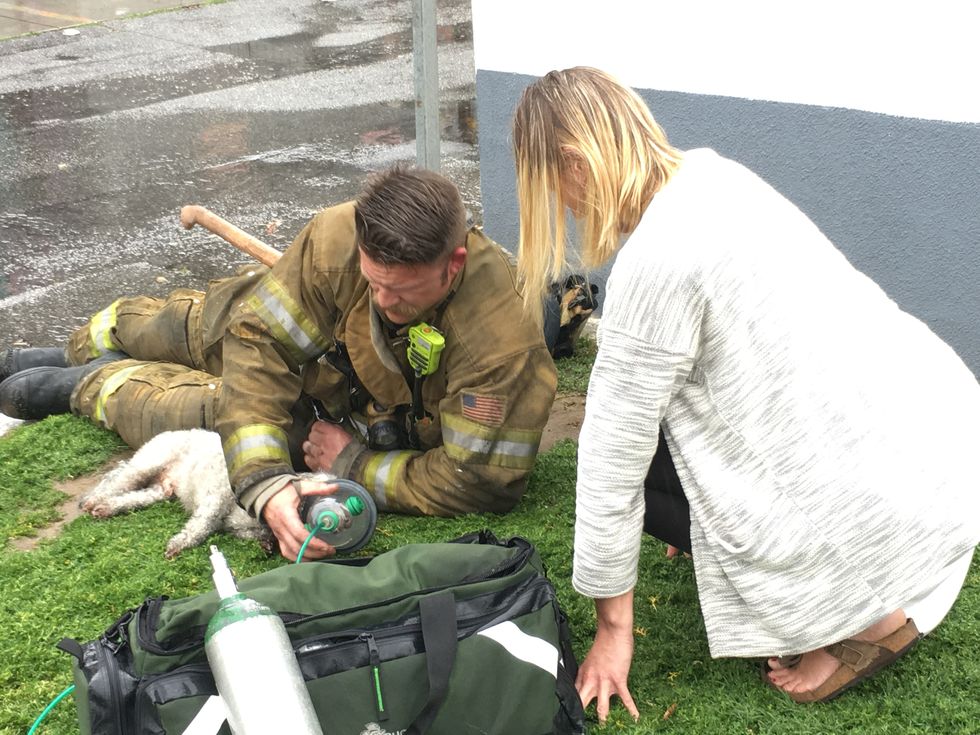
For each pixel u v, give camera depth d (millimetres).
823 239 2213
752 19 4066
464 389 3115
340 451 3324
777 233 2100
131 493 3436
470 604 2215
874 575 2148
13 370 4219
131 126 8523
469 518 3258
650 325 2031
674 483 2449
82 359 4230
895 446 2125
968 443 2213
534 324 3107
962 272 3795
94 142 8125
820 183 4078
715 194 2064
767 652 2295
